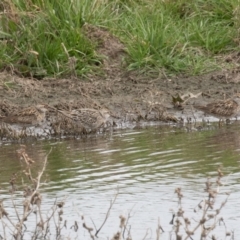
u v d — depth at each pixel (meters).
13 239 28.05
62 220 29.73
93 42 50.50
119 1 54.22
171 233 28.52
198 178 34.03
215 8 54.50
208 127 43.25
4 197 32.00
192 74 50.34
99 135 41.91
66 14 50.31
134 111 45.00
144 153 37.84
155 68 50.16
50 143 40.25
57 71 48.78
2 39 49.38
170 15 53.88
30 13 49.94
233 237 28.02
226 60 52.03
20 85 47.47
